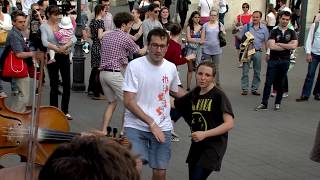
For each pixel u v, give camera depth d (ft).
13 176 9.66
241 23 51.70
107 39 26.63
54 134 16.67
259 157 25.16
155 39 16.74
